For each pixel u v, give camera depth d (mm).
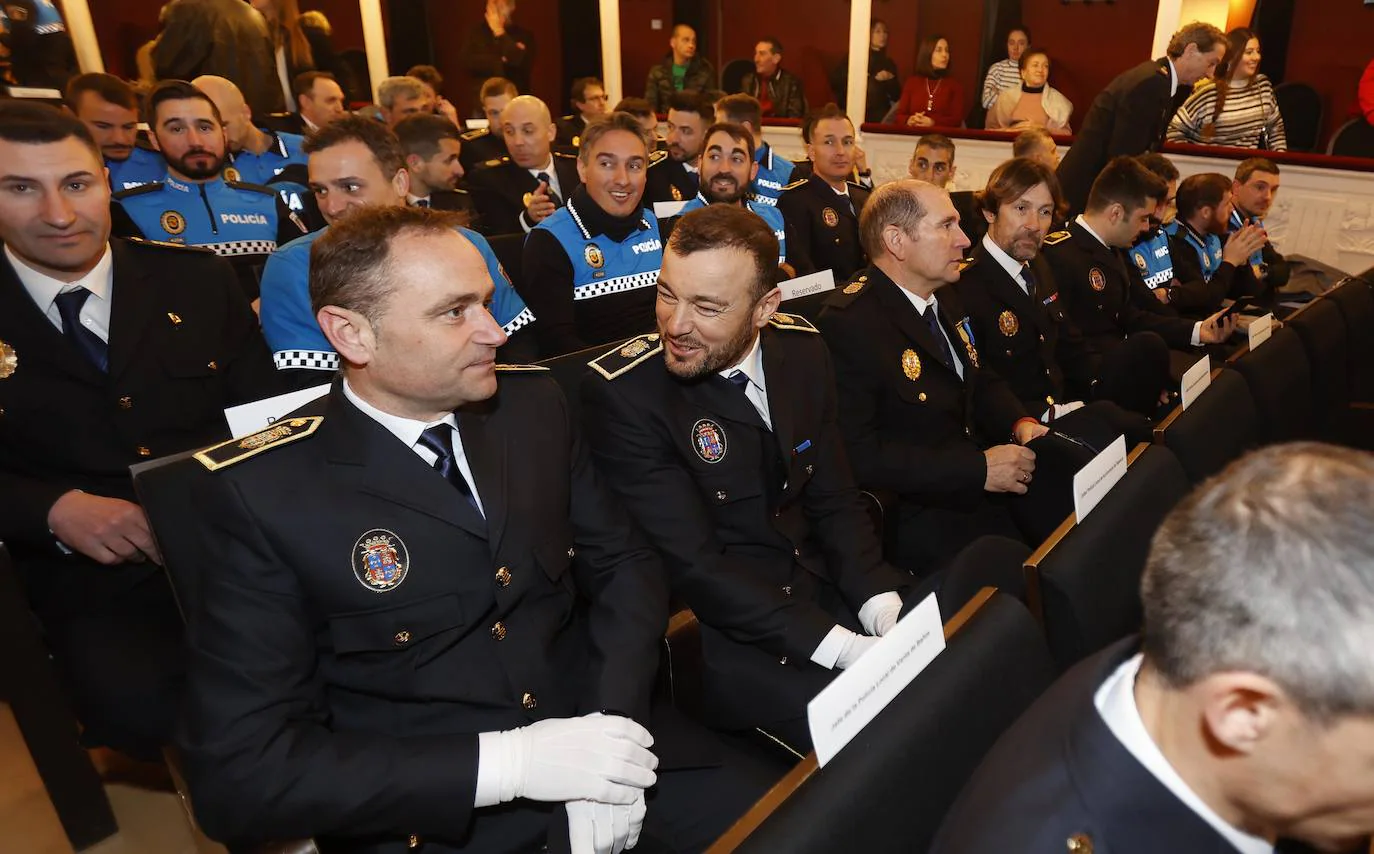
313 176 2182
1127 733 648
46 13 5105
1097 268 3188
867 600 1666
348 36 9992
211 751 1073
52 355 1658
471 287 1139
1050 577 1221
